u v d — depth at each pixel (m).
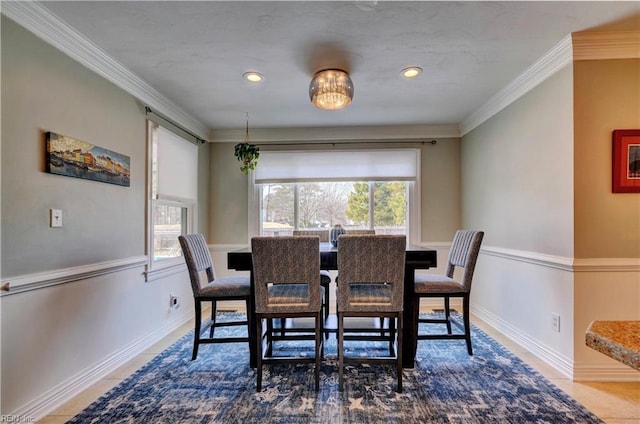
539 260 2.40
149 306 2.73
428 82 2.66
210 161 4.04
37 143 1.71
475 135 3.52
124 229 2.43
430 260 2.25
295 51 2.16
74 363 1.94
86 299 2.04
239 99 3.02
